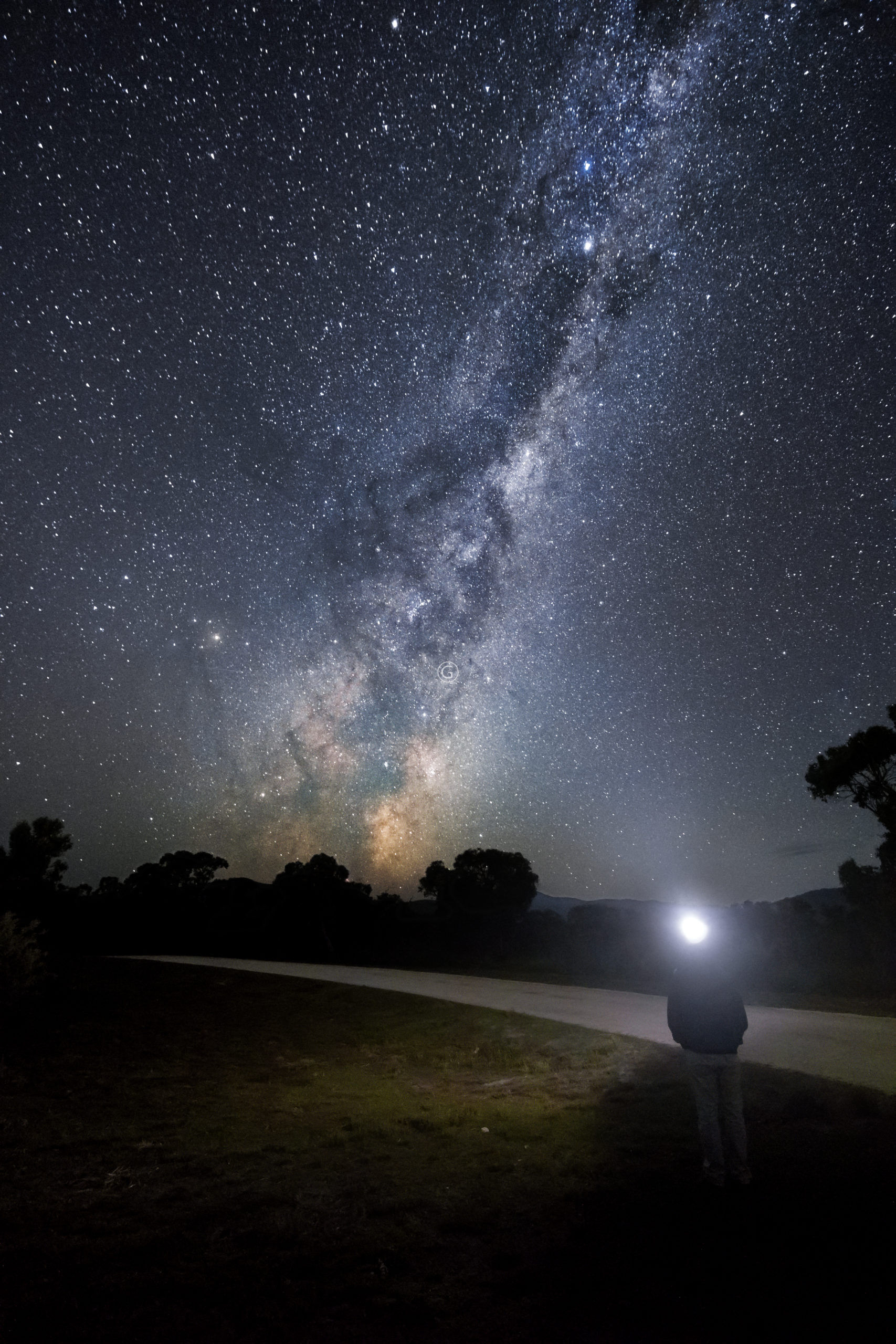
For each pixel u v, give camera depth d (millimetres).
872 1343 3420
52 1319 3951
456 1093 9648
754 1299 3850
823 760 23109
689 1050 5609
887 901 21406
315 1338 3730
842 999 15133
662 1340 3555
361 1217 5301
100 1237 5062
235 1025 16578
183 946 41750
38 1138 7809
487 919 38000
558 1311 3869
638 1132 7008
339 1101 9320
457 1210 5367
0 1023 15289
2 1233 5156
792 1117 7004
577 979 22141
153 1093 10070
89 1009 17750
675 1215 4957
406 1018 16391
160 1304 4102
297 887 41188
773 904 26266
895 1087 7648
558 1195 5516
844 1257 4191
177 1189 6094
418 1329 3771
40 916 36938
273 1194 5879
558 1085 9516
